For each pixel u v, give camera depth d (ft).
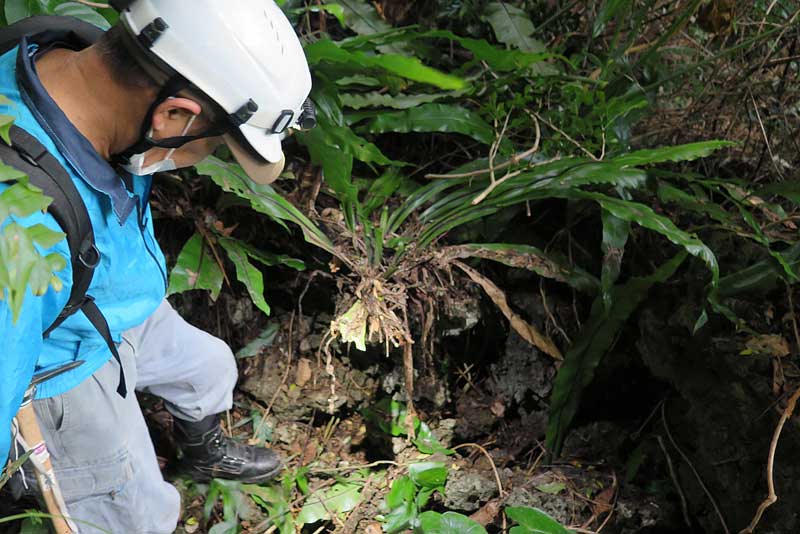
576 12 9.37
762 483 6.90
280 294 7.99
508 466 8.06
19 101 3.67
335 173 6.98
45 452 4.64
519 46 8.66
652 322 7.55
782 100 8.43
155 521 5.57
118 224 4.12
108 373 4.91
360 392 8.05
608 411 8.27
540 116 8.02
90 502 5.21
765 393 6.79
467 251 7.30
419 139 8.56
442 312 7.45
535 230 8.20
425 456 7.87
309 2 8.55
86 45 4.32
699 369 7.27
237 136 3.91
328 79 7.09
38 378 4.45
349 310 6.96
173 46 3.59
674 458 7.67
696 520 7.59
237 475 7.20
